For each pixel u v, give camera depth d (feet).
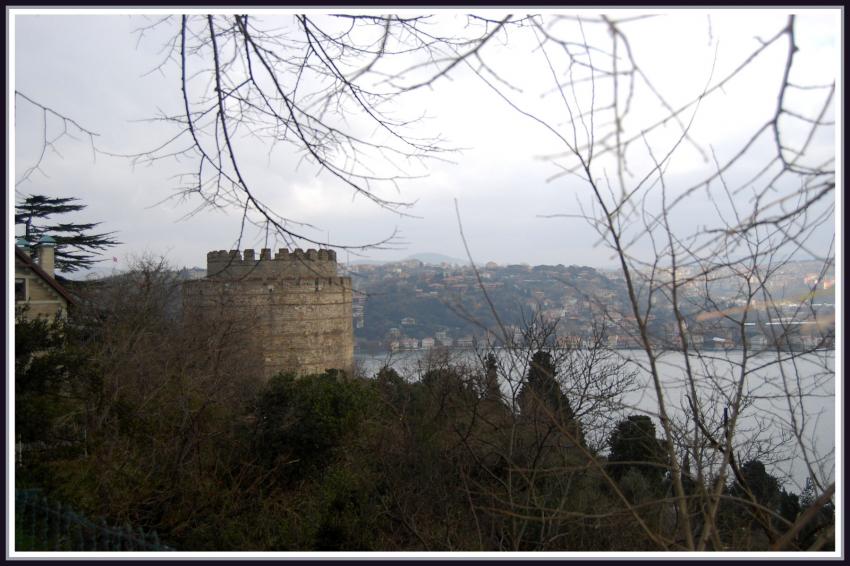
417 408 53.88
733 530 23.53
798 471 28.99
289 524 45.34
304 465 60.03
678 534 25.17
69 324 63.62
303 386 65.16
